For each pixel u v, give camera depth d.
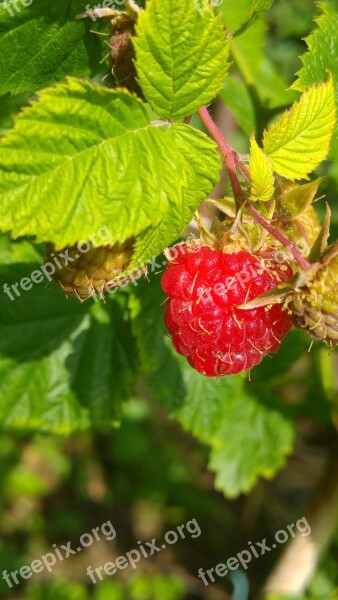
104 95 0.14
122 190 0.14
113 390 0.22
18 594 0.39
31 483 0.43
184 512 0.44
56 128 0.14
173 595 0.41
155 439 0.45
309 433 0.34
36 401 0.22
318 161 0.15
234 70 0.22
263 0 0.16
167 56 0.14
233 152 0.15
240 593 0.39
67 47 0.17
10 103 0.24
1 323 0.22
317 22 0.18
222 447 0.25
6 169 0.14
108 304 0.22
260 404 0.25
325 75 0.18
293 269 0.15
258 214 0.15
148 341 0.21
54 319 0.22
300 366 0.31
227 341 0.15
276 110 0.20
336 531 0.28
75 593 0.39
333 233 0.23
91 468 0.45
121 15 0.15
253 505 0.43
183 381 0.21
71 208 0.14
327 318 0.15
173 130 0.15
